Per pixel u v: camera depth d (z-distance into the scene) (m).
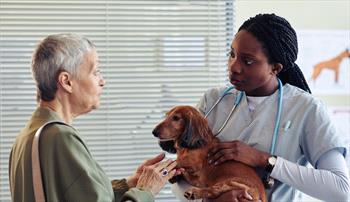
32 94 2.54
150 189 1.46
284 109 1.50
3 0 2.48
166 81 2.62
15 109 2.53
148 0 2.57
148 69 2.60
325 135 1.44
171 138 1.49
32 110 2.54
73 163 1.28
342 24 2.55
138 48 2.59
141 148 2.61
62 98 1.38
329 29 2.54
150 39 2.59
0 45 2.50
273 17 1.44
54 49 1.34
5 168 2.51
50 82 1.35
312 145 1.46
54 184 1.28
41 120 1.35
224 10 2.62
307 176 1.38
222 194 1.35
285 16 2.53
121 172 2.61
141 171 1.62
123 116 2.60
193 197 1.36
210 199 1.36
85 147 1.34
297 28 2.53
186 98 2.63
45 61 1.34
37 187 1.27
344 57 2.55
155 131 1.49
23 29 2.51
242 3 2.52
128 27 2.58
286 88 1.54
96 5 2.54
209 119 1.60
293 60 1.47
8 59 2.51
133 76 2.59
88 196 1.28
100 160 2.59
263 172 1.44
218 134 1.55
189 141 1.46
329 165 1.43
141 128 2.61
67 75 1.36
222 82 2.63
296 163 1.47
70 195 1.28
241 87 1.46
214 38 2.63
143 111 2.61
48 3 2.51
